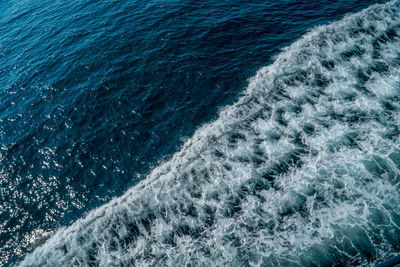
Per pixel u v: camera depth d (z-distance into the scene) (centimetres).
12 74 2420
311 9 2578
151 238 1134
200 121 1700
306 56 1923
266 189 1188
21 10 3650
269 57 2089
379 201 1044
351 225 994
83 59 2406
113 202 1350
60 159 1628
